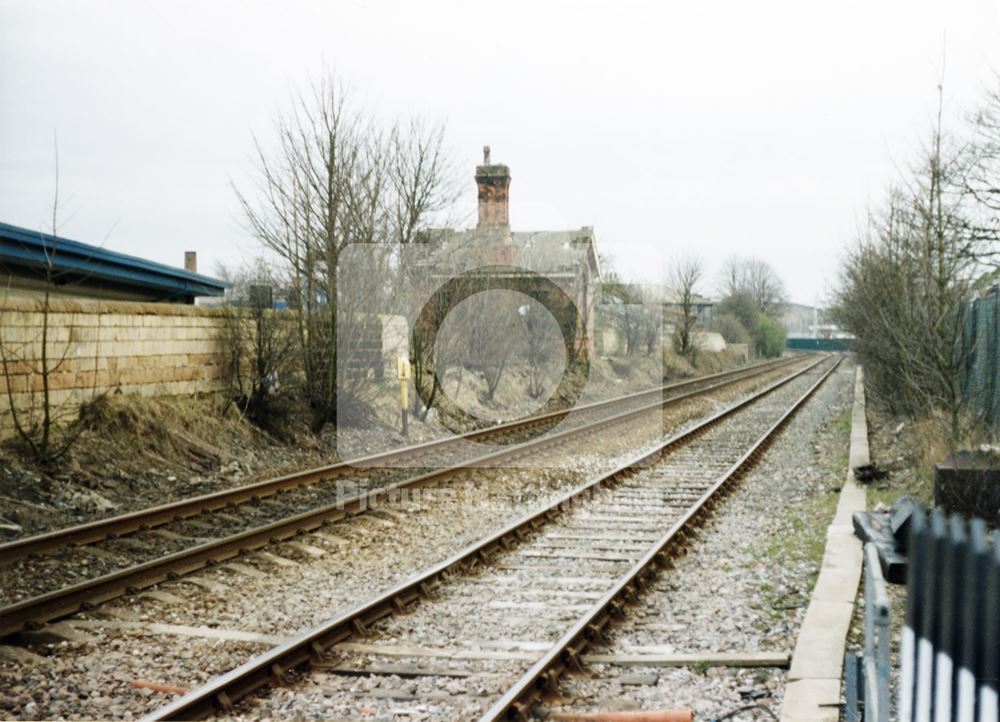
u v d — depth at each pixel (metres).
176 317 15.34
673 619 7.05
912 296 13.26
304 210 16.28
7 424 11.79
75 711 5.16
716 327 68.06
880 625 3.47
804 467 15.63
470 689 5.50
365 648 6.18
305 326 16.67
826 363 68.38
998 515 9.23
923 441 13.33
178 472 12.98
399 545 9.37
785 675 5.77
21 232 13.81
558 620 6.91
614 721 5.02
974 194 12.43
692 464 15.46
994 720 2.54
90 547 8.70
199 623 6.84
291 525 9.58
